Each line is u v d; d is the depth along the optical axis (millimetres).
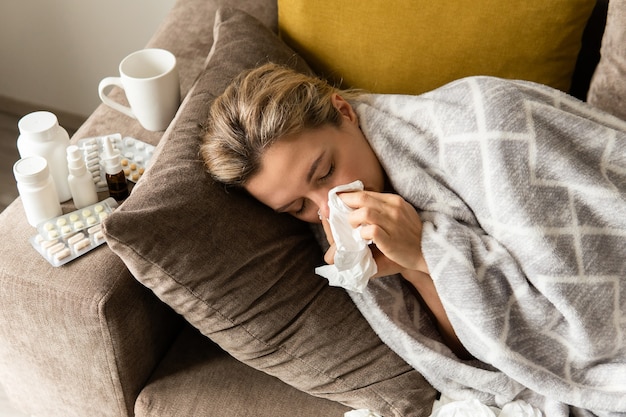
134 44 1786
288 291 943
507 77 1142
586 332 888
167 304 991
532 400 960
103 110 1181
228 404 995
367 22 1142
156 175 897
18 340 983
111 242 808
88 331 914
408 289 1040
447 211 939
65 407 1081
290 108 888
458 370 952
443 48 1124
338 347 954
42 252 920
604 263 900
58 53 1852
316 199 920
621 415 907
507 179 892
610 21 1073
